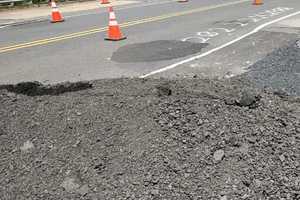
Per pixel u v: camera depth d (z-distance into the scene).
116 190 3.85
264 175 3.97
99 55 9.30
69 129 4.75
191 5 19.78
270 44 9.55
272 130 4.63
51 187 3.97
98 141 4.49
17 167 4.26
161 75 7.38
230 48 9.41
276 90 6.02
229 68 7.67
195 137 4.46
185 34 11.48
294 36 10.40
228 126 4.66
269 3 19.14
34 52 9.95
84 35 12.06
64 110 5.16
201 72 7.46
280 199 3.69
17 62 8.98
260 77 6.79
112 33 11.04
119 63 8.46
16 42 11.42
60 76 7.67
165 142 4.39
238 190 3.79
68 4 23.78
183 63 8.22
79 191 3.88
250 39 10.30
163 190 3.81
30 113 5.18
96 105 5.21
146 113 4.89
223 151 4.25
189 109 4.96
